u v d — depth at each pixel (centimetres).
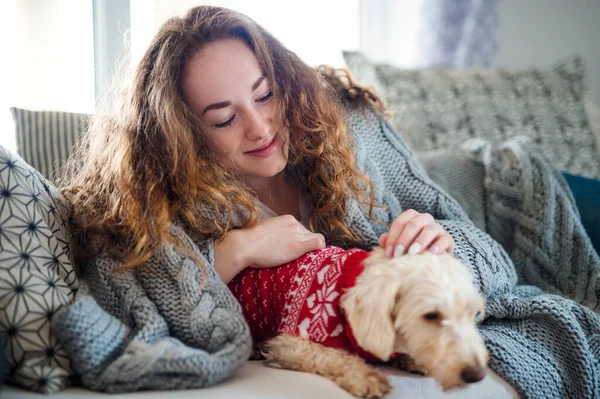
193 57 118
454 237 125
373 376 90
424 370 95
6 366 89
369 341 91
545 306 113
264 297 110
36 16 175
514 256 157
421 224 105
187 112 119
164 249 107
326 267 104
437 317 90
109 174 123
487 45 249
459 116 204
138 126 122
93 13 183
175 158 116
